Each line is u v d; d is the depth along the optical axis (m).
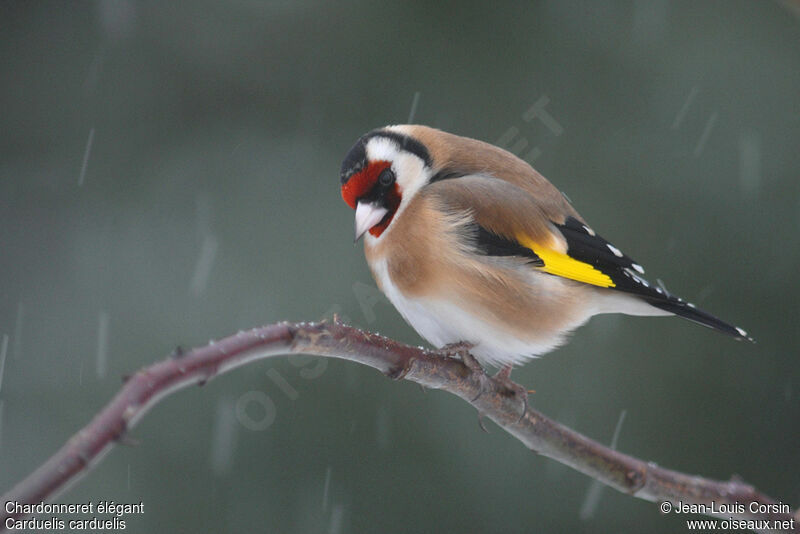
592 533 10.68
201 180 12.10
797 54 12.13
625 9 12.35
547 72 12.37
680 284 11.66
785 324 11.56
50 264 11.63
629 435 11.05
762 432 11.19
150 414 10.44
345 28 12.60
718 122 11.98
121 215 11.92
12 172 12.08
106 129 12.35
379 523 10.51
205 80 12.55
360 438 10.68
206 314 11.34
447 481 10.72
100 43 12.56
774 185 11.87
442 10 12.57
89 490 10.09
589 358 11.20
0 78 12.40
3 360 11.02
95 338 11.22
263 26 12.59
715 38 12.20
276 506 10.38
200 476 10.36
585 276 7.39
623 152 12.10
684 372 11.26
